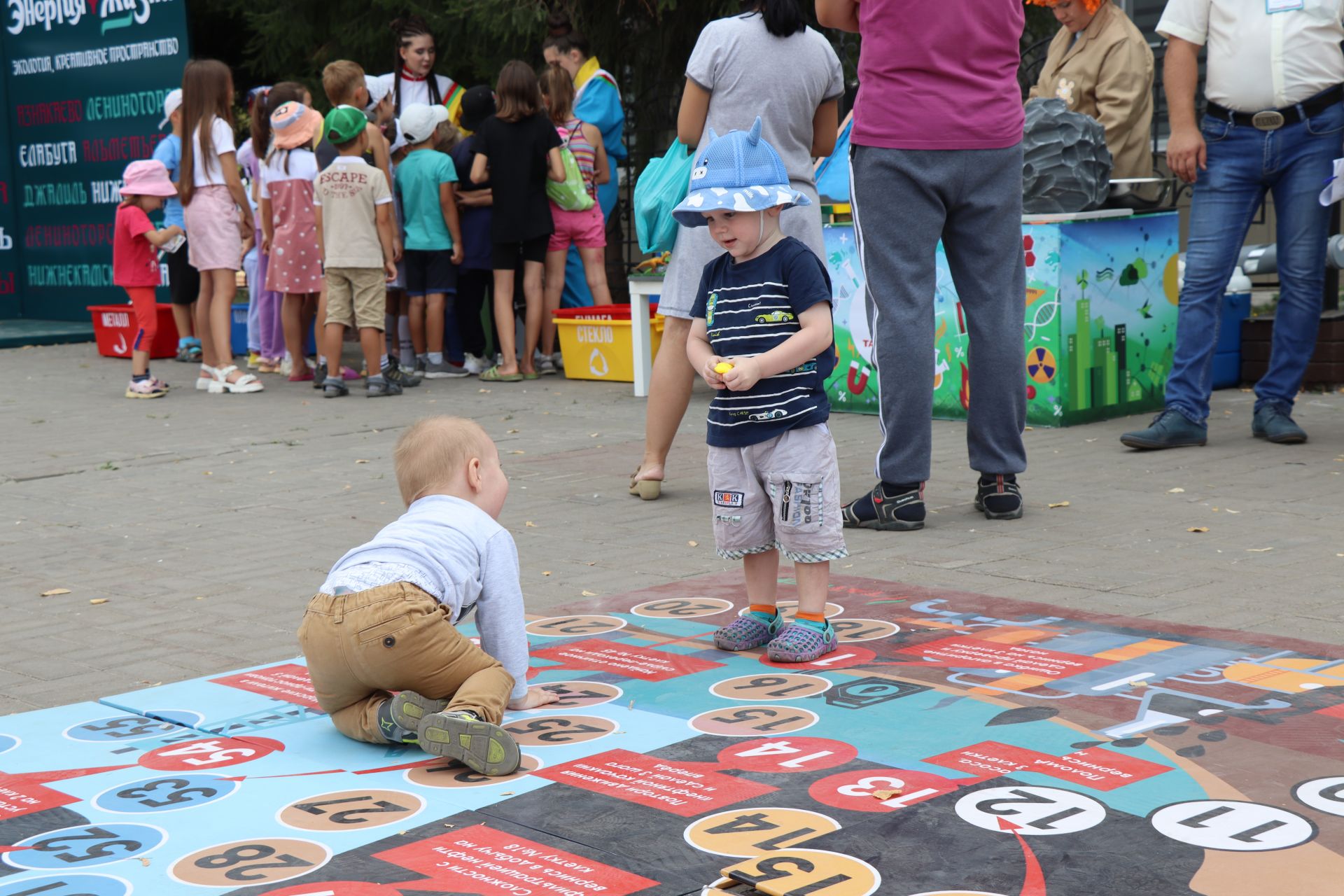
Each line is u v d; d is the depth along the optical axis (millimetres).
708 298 3795
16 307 15406
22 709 3537
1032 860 2391
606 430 7805
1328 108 6367
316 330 9953
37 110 14758
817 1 5645
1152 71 7996
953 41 5121
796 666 3627
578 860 2467
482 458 3359
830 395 8312
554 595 4469
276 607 4461
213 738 3229
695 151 6488
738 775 2855
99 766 3055
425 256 10211
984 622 3973
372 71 13484
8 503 6367
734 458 3721
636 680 3555
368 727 3127
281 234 9867
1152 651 3621
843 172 7855
